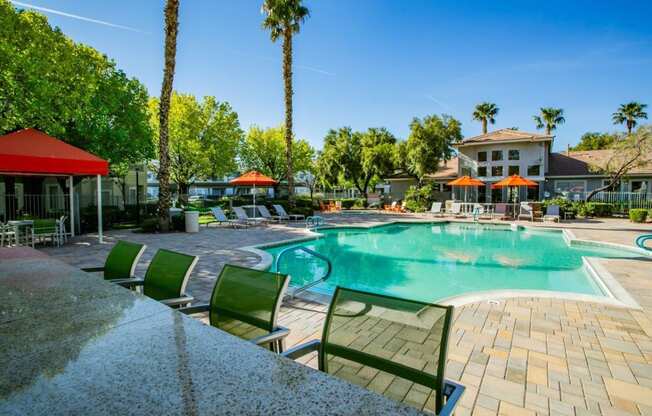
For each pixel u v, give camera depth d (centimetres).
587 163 2653
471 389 275
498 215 2053
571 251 1109
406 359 164
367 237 1420
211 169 2869
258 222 1702
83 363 114
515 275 819
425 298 650
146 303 181
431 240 1348
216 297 240
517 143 2592
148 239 1134
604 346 351
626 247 1006
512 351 340
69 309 171
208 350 126
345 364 181
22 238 983
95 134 1509
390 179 3178
